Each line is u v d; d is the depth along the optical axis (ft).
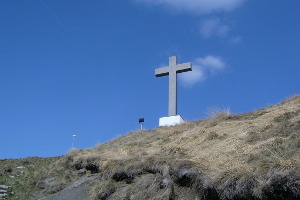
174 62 69.46
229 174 30.91
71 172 50.03
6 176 54.39
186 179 34.45
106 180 41.70
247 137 40.47
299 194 26.55
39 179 51.62
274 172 28.66
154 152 45.57
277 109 49.83
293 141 34.32
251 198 28.66
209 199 31.35
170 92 67.92
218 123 51.72
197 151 42.39
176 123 62.69
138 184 37.37
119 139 60.90
